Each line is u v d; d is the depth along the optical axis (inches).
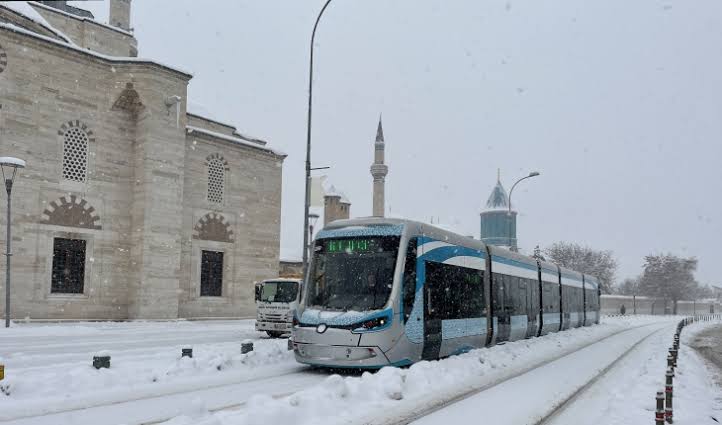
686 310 3944.4
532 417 338.6
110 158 1221.7
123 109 1248.8
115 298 1209.4
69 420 306.0
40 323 1069.8
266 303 894.4
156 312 1216.8
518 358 636.7
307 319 482.6
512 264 786.8
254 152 1534.2
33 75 1111.0
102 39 1531.7
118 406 345.1
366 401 350.9
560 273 1114.7
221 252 1456.7
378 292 478.9
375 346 457.4
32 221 1094.4
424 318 507.8
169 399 370.0
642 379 507.5
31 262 1086.4
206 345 662.5
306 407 304.0
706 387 488.7
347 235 511.5
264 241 1551.4
